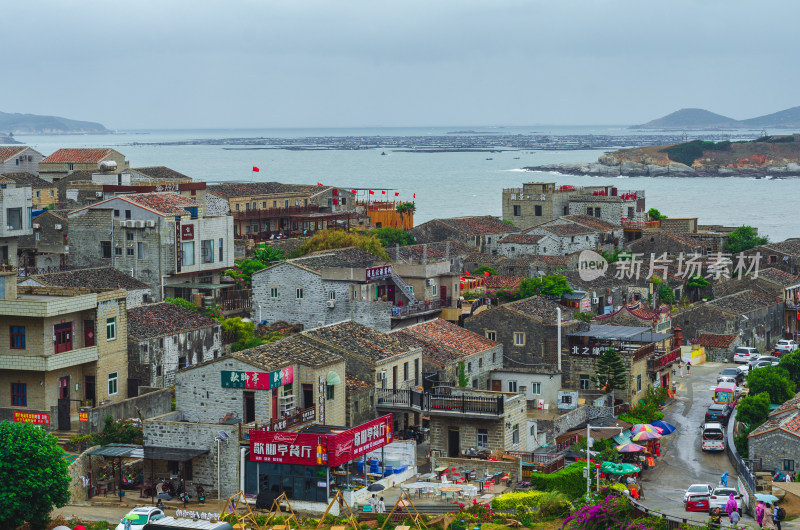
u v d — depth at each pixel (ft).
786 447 285.02
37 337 282.15
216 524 193.88
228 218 469.16
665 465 309.83
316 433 250.78
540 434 309.83
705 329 465.06
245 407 272.92
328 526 234.17
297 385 281.13
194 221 451.53
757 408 338.34
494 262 584.40
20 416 281.54
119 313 306.35
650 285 542.16
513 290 500.33
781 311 510.17
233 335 376.68
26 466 221.05
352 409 295.28
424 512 243.81
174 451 256.32
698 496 253.03
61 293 302.04
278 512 247.29
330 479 249.75
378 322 397.80
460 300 446.19
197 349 342.44
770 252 600.39
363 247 532.73
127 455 254.27
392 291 427.33
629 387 357.61
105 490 258.78
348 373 307.99
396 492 259.39
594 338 368.07
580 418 335.67
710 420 355.77
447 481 265.34
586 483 268.82
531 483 265.75
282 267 410.72
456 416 286.05
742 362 451.12
